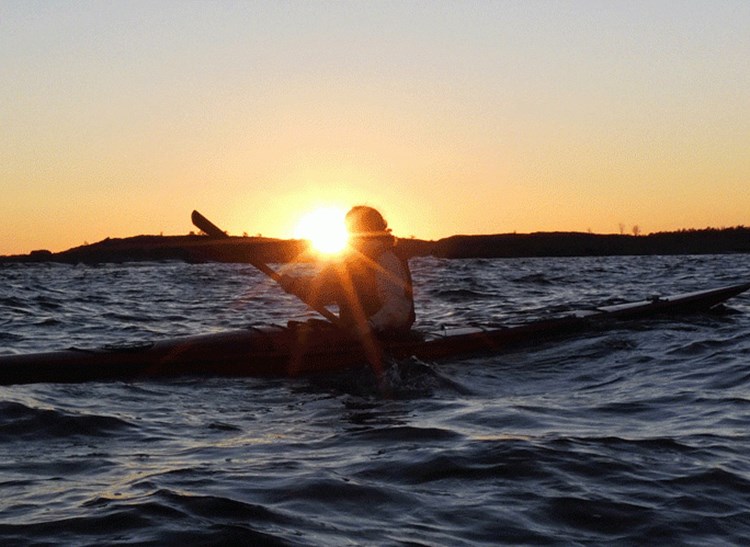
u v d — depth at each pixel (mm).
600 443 3781
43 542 2629
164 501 2980
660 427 4141
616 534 2742
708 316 8430
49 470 3498
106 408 4656
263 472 3391
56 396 4906
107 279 26578
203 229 5723
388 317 5668
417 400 4906
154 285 21484
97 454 3758
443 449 3691
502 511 2934
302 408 4734
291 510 2926
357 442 3912
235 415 4566
